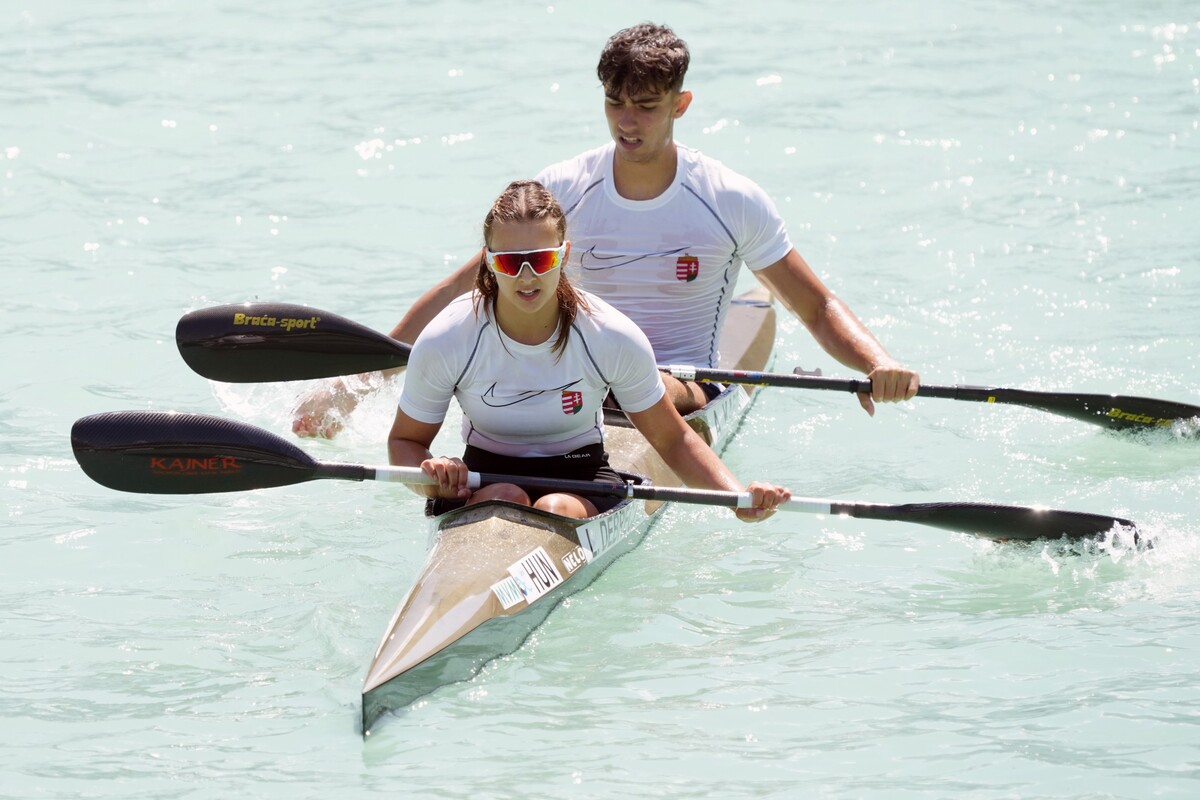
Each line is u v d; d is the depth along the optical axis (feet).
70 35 160.76
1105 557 62.80
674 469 62.54
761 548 65.46
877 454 77.51
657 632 56.59
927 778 45.24
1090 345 89.81
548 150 126.00
